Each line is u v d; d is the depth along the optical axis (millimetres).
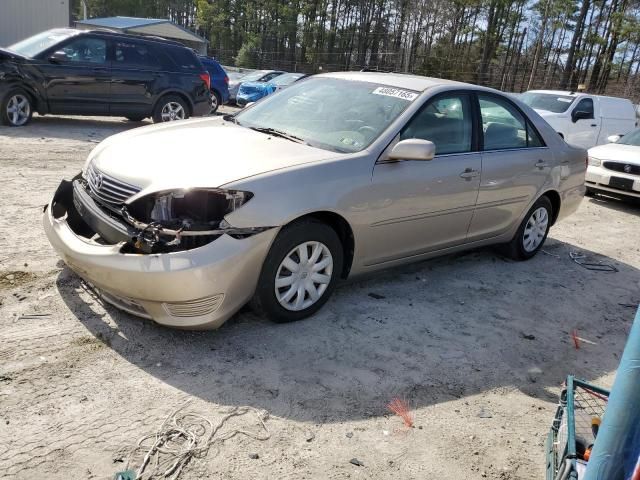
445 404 3398
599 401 2854
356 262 4336
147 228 3395
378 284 5051
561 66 58812
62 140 10055
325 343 3875
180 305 3428
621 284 6016
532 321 4750
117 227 3553
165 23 33969
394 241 4531
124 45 11492
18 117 10664
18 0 21594
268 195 3615
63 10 22484
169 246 3402
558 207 6391
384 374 3609
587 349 4410
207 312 3510
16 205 5863
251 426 2967
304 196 3768
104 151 4156
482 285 5379
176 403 3072
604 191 9914
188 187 3451
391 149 4328
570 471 2189
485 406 3441
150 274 3305
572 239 7574
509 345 4258
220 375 3367
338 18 67438
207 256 3383
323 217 4070
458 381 3664
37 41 11094
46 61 10562
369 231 4273
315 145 4348
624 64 54562
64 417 2855
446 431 3152
